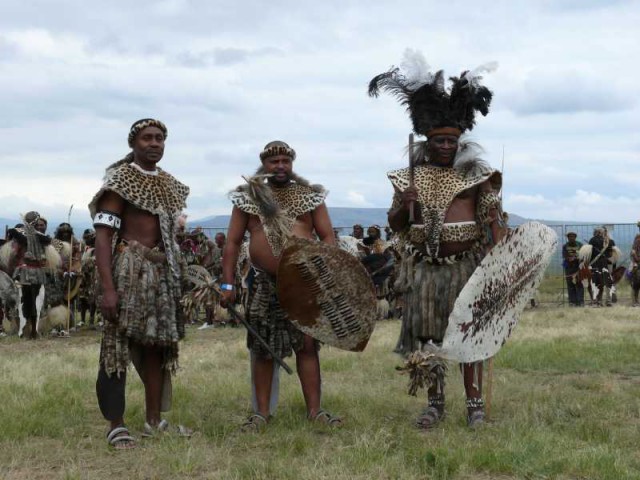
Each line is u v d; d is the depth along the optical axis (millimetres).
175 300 5164
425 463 4426
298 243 5316
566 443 4852
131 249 5035
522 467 4387
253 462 4477
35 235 12992
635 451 4805
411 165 5539
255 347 5617
